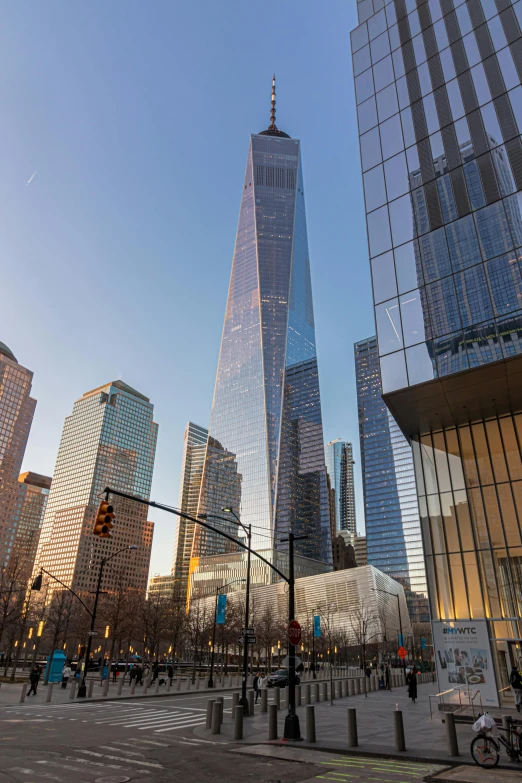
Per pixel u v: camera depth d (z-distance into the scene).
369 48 35.38
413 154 29.78
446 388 25.14
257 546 160.00
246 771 11.42
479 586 25.27
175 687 40.56
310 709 15.58
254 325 195.88
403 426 29.44
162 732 17.70
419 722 20.78
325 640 93.12
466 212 26.22
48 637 103.81
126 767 11.60
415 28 32.94
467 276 25.16
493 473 26.97
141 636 94.12
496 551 25.44
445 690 24.31
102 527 15.61
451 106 28.89
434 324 25.67
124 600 81.56
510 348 22.61
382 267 28.83
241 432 181.75
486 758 12.01
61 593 92.88
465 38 29.81
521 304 22.84
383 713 24.58
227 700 31.33
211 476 183.12
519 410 27.22
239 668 73.69
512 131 25.58
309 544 172.50
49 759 12.27
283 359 190.75
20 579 73.88
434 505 28.23
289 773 11.23
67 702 27.58
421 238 27.64
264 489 167.88
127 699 30.92
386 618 107.62
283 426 181.25
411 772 11.34
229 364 197.25
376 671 72.75
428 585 26.78
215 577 164.88
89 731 17.52
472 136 27.28
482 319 24.00
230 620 90.75
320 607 103.62
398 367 26.25
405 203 29.11
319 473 184.50
